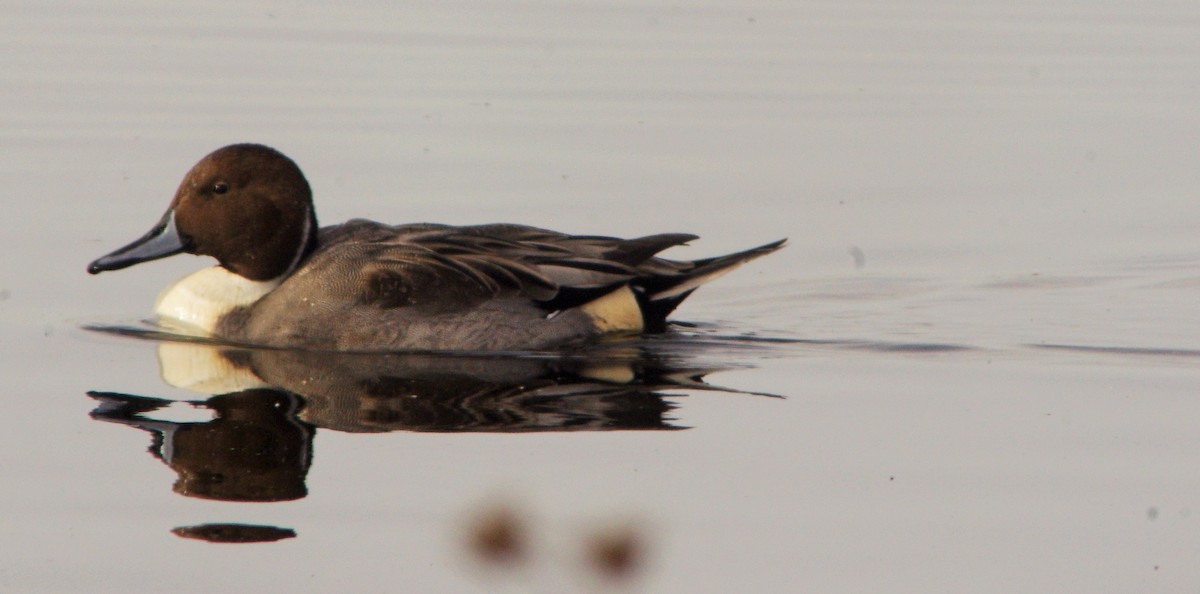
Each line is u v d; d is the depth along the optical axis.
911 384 11.97
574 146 19.34
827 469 9.95
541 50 24.44
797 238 16.53
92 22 25.84
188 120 19.97
